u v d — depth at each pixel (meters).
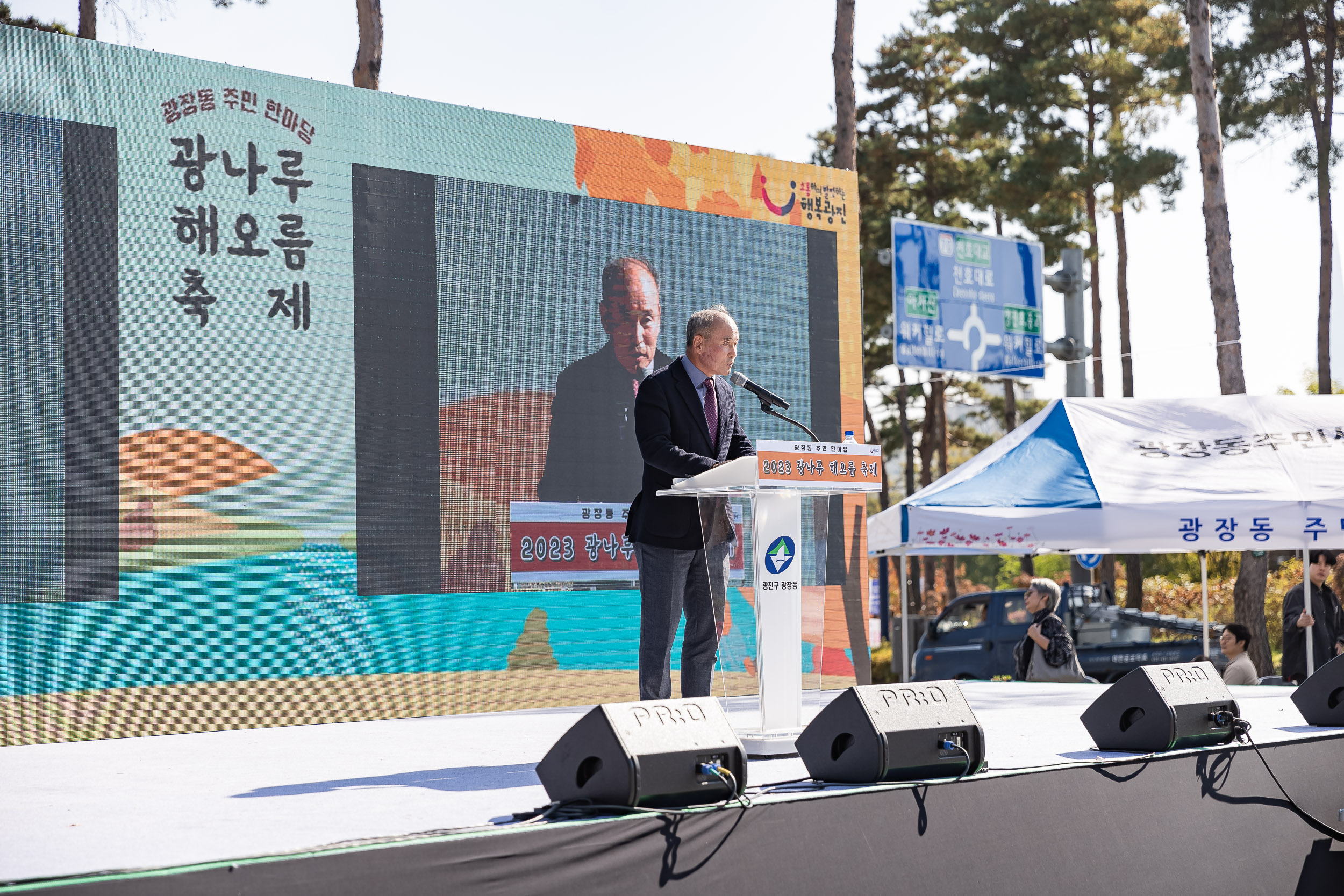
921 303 13.47
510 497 7.59
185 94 6.70
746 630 4.11
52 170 6.29
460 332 7.49
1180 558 30.28
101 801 3.37
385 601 7.09
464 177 7.58
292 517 6.84
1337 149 22.75
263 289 6.86
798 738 3.39
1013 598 14.94
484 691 7.39
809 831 3.01
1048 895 3.45
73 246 6.32
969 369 13.76
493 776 3.83
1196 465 8.26
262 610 6.70
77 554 6.22
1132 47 26.45
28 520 6.09
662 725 2.91
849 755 3.27
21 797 3.49
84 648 6.20
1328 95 22.91
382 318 7.22
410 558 7.20
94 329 6.35
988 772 3.46
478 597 7.41
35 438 6.14
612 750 2.80
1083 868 3.58
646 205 8.31
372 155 7.27
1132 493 8.03
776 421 8.81
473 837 2.50
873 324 30.22
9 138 6.18
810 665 4.22
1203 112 14.12
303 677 6.79
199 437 6.61
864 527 9.15
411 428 7.27
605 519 7.97
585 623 7.81
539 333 7.79
